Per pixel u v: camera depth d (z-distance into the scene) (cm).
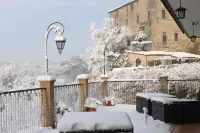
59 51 857
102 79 1226
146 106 900
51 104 732
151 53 3625
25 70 3859
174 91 1630
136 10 4659
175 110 770
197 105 774
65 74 5159
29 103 696
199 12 973
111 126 363
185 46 4216
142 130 693
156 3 4309
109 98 1148
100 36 4016
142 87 1448
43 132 681
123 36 3994
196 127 724
